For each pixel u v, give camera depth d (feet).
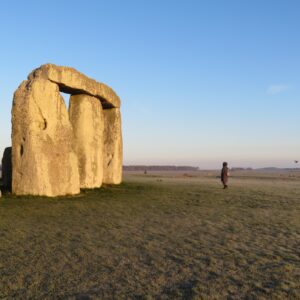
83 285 21.20
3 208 48.96
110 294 19.86
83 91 72.54
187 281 21.75
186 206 54.19
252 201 60.70
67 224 39.22
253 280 21.83
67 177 64.64
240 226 38.73
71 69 67.97
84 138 74.13
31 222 40.06
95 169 76.13
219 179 154.40
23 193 60.90
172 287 20.83
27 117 61.67
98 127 77.66
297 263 25.12
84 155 73.97
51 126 63.72
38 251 28.27
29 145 61.05
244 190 82.12
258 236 33.71
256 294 19.71
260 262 25.36
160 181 118.01
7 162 74.74
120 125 90.53
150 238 32.83
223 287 20.72
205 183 111.55
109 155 87.76
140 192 72.59
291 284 21.13
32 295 19.86
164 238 32.83
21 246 29.68
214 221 41.78
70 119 74.43
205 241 31.68
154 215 45.80
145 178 146.92
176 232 35.50
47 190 61.05
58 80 65.31
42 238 32.53
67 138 65.98
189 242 31.32
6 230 35.68
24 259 26.18
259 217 44.65
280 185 105.70
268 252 27.94
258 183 118.42
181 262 25.49
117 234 34.40
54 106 64.54
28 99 61.93
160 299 19.20
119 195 66.64
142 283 21.45
